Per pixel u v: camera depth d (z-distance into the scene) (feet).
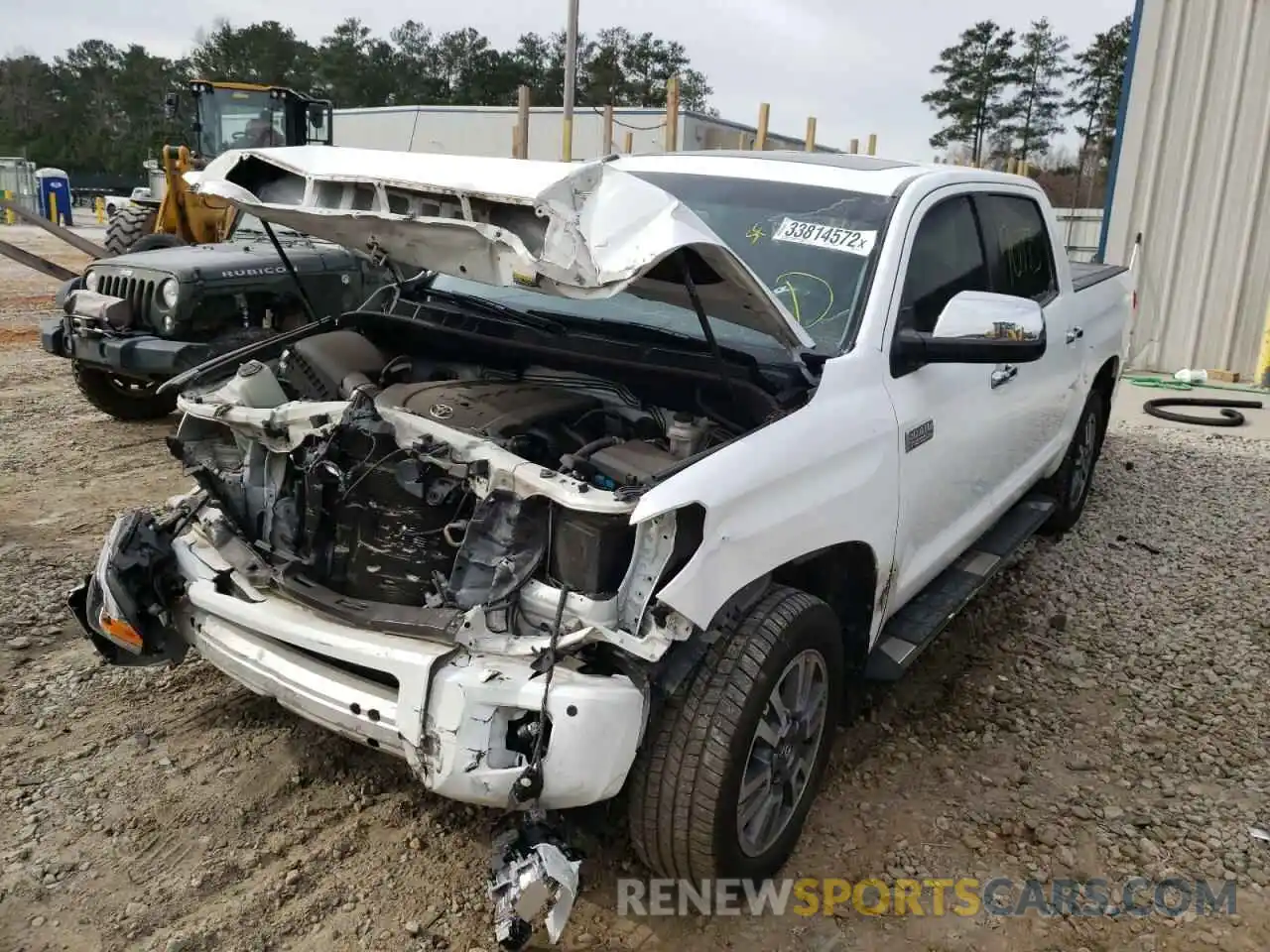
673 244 7.72
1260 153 36.04
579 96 207.00
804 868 9.96
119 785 10.56
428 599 8.76
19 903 8.90
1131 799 11.30
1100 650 14.94
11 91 270.05
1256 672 14.34
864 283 11.05
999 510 14.93
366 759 11.27
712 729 8.41
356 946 8.66
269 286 22.85
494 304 12.26
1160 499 22.54
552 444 9.73
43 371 30.99
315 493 9.50
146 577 9.94
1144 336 39.29
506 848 7.74
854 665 11.18
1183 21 36.22
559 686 7.77
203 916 8.87
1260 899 9.78
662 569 8.08
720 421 9.86
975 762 11.92
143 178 220.02
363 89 223.30
